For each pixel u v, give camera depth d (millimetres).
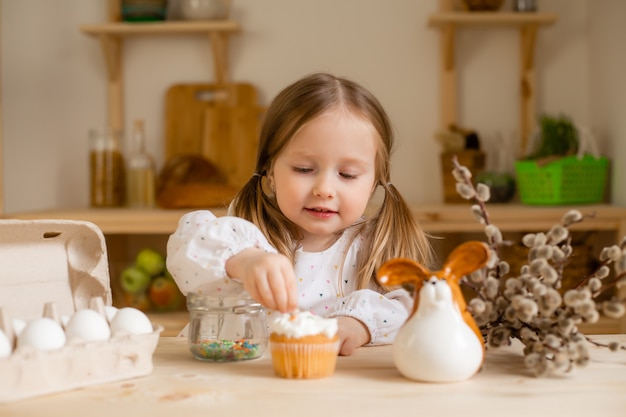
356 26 2676
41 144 2748
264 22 2689
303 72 2691
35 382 678
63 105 2744
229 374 763
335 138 1098
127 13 2561
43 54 2738
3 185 2732
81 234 864
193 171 2596
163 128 2729
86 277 864
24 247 834
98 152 2549
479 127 2672
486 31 2656
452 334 723
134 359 745
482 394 685
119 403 662
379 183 1288
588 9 2627
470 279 801
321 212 1118
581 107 2660
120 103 2705
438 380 721
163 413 634
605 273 793
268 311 1223
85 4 2721
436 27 2643
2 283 814
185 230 944
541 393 687
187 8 2555
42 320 721
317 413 630
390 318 993
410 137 2676
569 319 753
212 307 829
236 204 1308
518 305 740
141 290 2400
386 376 752
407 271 759
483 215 814
